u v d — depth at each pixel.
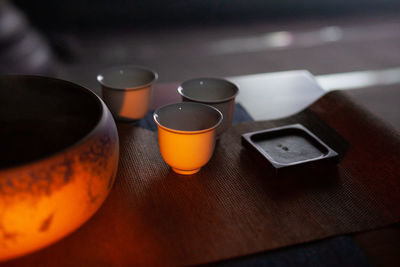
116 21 2.63
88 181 0.33
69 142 0.40
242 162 0.47
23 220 0.31
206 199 0.42
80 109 0.41
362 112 0.53
